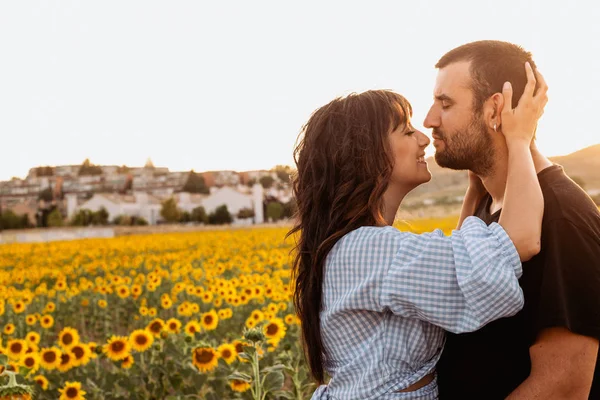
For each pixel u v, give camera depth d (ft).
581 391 5.90
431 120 7.17
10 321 32.89
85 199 364.99
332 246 6.50
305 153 6.98
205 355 16.87
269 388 13.24
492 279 5.64
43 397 18.76
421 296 5.88
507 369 6.40
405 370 6.07
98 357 20.75
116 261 67.41
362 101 6.82
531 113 6.54
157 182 394.32
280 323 18.13
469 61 6.88
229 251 78.43
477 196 8.50
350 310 6.14
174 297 33.96
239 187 322.96
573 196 6.28
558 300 5.91
